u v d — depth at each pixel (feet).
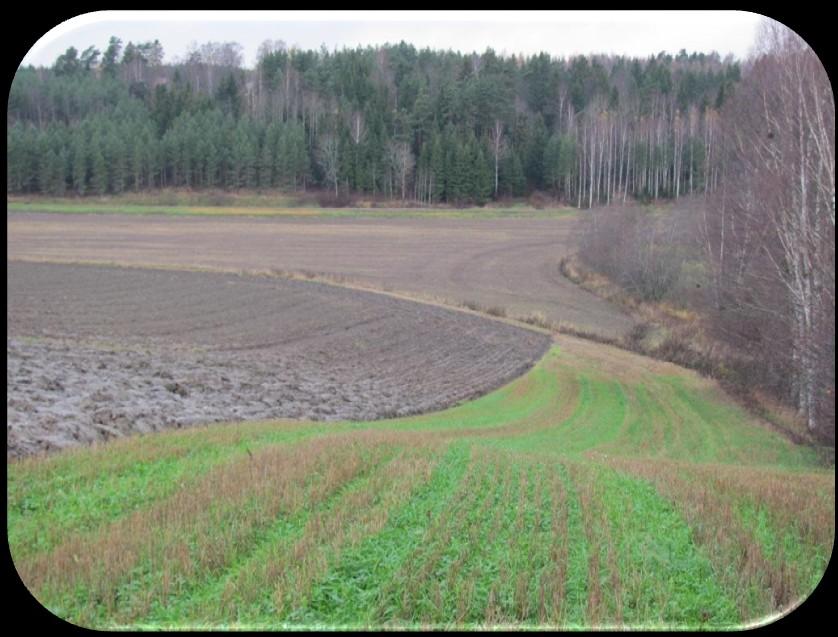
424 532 32.07
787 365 92.22
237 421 59.77
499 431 74.54
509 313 153.69
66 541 28.02
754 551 31.30
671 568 29.94
